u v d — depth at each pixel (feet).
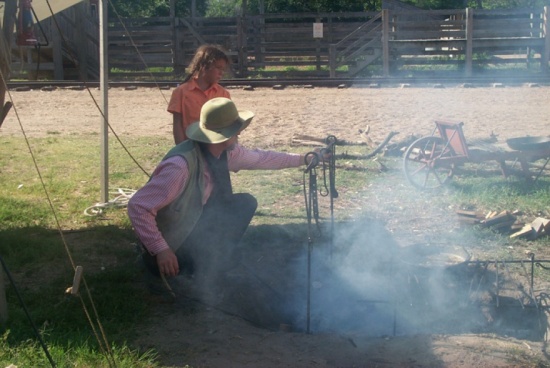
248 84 63.87
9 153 36.35
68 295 18.39
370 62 75.05
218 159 17.89
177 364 14.85
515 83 61.57
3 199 27.12
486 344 15.89
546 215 25.04
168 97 57.36
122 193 27.96
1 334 15.81
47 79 77.41
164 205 16.34
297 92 59.21
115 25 81.20
